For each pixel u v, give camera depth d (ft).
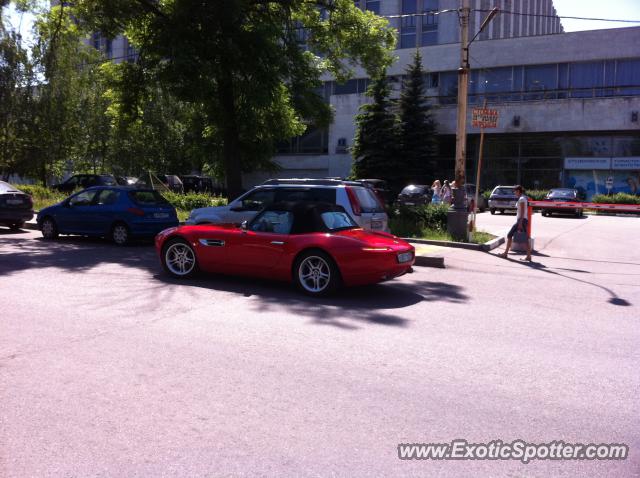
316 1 64.28
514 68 124.67
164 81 56.39
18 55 81.76
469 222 56.54
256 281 30.99
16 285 28.76
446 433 12.92
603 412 14.23
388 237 29.45
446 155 134.62
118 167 120.06
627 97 112.57
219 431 12.80
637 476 11.27
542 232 64.28
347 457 11.74
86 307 24.22
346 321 22.81
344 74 71.15
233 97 61.21
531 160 126.21
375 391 15.28
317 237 27.30
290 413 13.79
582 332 22.18
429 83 133.18
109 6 56.59
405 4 144.97
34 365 16.90
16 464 11.31
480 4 144.97
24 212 56.65
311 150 146.51
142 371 16.51
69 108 90.89
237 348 18.80
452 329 22.07
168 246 31.40
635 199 107.24
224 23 53.78
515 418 13.76
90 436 12.51
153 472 11.05
